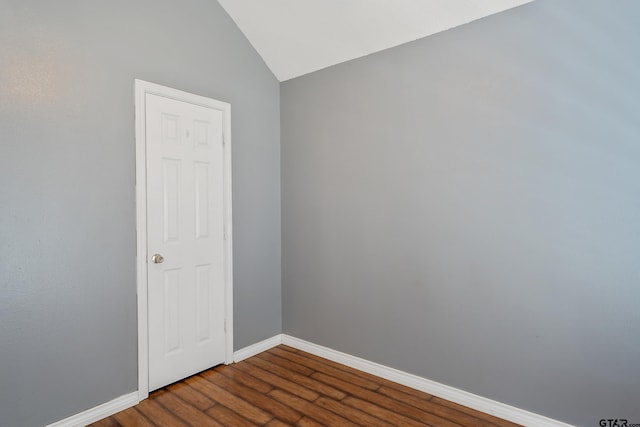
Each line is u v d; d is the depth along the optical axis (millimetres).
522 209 2006
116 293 2145
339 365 2801
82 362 2004
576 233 1852
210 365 2684
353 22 2441
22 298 1805
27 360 1817
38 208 1854
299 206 3121
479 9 2074
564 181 1878
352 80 2732
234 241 2859
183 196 2498
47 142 1880
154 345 2330
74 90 1970
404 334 2492
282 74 3156
